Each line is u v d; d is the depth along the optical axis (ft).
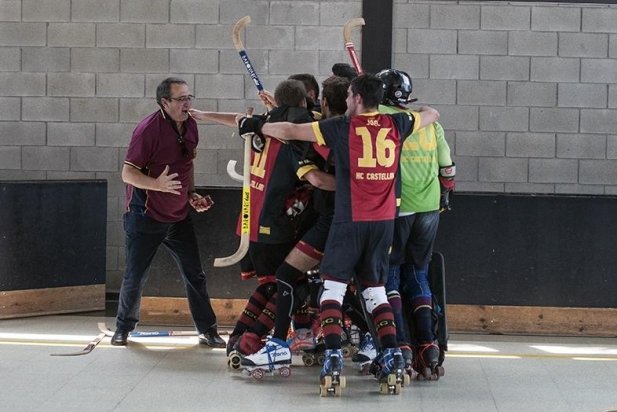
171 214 37.50
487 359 37.47
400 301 33.58
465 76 48.16
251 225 34.04
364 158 30.99
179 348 38.24
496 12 47.85
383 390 32.01
